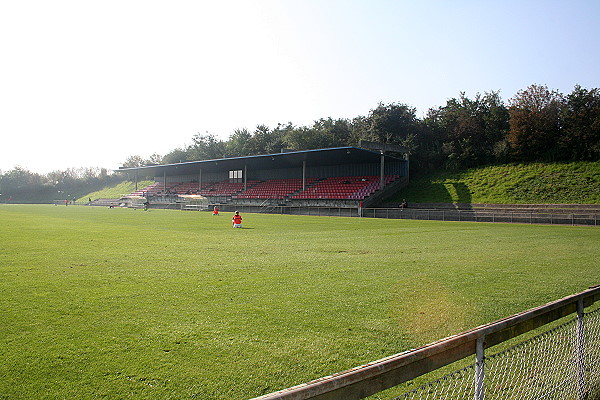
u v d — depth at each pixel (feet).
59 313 19.48
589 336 13.32
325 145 213.87
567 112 145.18
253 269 31.71
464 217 111.86
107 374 12.99
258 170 215.10
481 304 22.07
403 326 18.22
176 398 11.51
